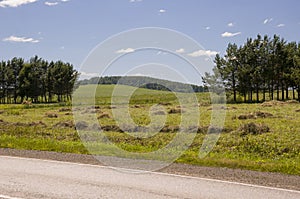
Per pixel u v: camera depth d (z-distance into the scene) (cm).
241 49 6288
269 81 6347
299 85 5903
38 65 9312
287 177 905
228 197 700
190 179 862
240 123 2327
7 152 1293
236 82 6194
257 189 766
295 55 6062
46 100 8944
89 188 759
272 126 2189
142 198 684
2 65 9200
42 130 2203
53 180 831
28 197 680
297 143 1619
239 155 1410
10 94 9269
